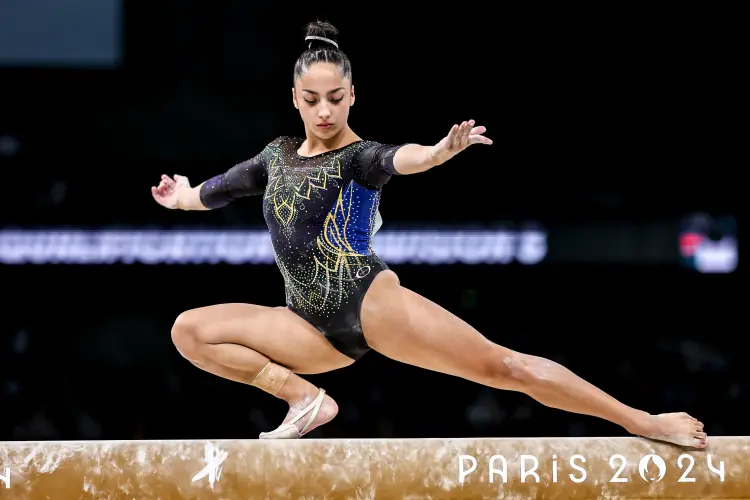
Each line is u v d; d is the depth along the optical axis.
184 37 35.16
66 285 35.22
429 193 36.19
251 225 34.72
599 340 35.19
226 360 13.12
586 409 12.65
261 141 35.28
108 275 35.31
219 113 35.38
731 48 35.00
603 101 36.03
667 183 35.84
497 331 35.28
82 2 34.81
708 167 35.78
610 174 36.06
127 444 11.93
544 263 35.50
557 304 35.50
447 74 35.97
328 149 13.12
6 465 11.75
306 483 11.96
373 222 13.35
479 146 36.25
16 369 34.12
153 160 35.44
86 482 11.81
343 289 12.86
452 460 12.14
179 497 11.88
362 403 33.31
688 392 33.75
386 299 12.77
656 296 35.44
